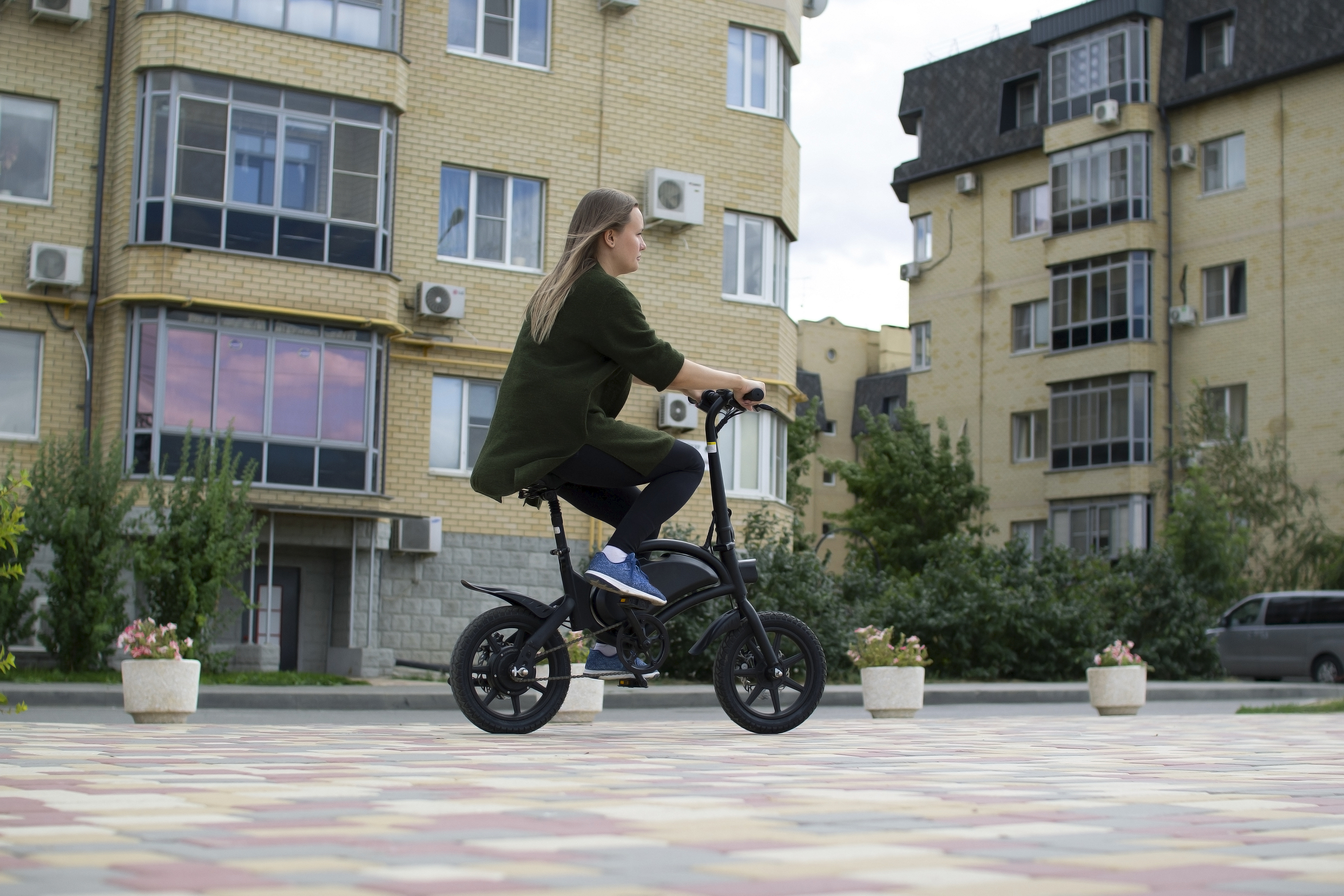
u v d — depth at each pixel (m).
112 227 20.97
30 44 20.80
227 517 17.83
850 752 4.99
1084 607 24.75
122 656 17.84
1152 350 35.56
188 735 5.77
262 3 21.27
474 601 22.27
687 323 24.64
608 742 5.34
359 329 21.50
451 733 5.93
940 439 37.28
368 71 21.75
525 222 23.64
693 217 24.30
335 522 21.27
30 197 20.75
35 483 17.34
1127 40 36.31
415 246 22.56
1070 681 24.38
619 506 5.83
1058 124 37.59
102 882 1.86
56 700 14.42
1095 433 36.28
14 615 17.02
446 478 22.33
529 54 23.92
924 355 42.06
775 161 25.72
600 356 5.54
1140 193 35.91
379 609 21.75
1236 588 29.31
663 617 5.77
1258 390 34.00
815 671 6.30
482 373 22.84
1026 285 39.09
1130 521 35.12
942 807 3.01
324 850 2.21
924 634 24.19
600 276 5.51
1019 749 5.50
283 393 20.97
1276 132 34.22
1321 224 33.22
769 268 25.66
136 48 20.78
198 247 20.52
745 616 6.11
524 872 2.00
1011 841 2.46
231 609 20.14
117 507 17.59
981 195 40.56
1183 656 26.02
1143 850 2.39
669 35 24.98
